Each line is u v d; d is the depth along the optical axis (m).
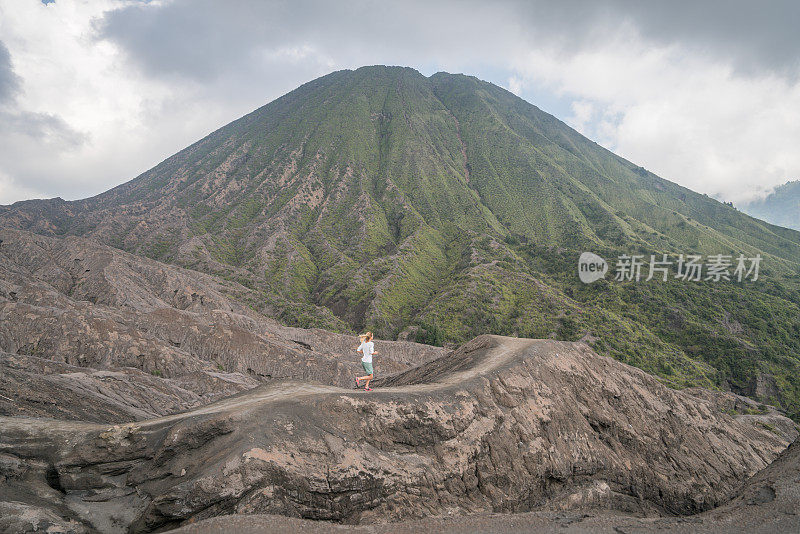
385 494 11.79
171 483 10.68
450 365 23.88
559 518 10.45
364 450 12.27
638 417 23.11
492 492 14.22
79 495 10.95
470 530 9.59
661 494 20.41
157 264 102.50
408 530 9.40
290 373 59.84
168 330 61.47
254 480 10.05
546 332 115.88
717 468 23.66
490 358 21.47
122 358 48.28
